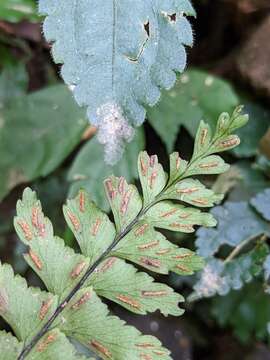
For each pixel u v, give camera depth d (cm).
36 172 18
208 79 18
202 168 12
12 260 20
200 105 18
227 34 22
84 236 12
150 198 12
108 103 12
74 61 12
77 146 20
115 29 12
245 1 21
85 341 12
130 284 12
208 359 21
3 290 12
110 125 12
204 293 15
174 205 12
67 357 12
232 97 18
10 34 20
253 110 19
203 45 22
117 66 12
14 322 12
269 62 19
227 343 21
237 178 18
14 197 20
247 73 19
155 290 12
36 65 21
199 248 16
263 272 17
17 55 20
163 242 12
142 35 12
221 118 12
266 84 19
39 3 12
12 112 19
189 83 18
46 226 12
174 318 21
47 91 19
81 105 12
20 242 20
